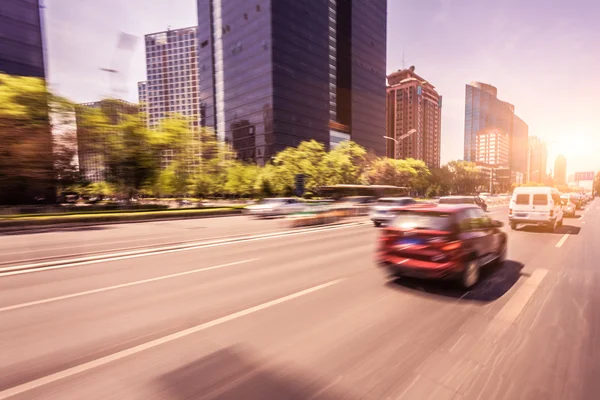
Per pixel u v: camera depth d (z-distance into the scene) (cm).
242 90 7025
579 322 373
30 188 3403
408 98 12712
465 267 495
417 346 317
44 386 254
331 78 8019
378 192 3009
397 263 529
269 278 588
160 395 242
